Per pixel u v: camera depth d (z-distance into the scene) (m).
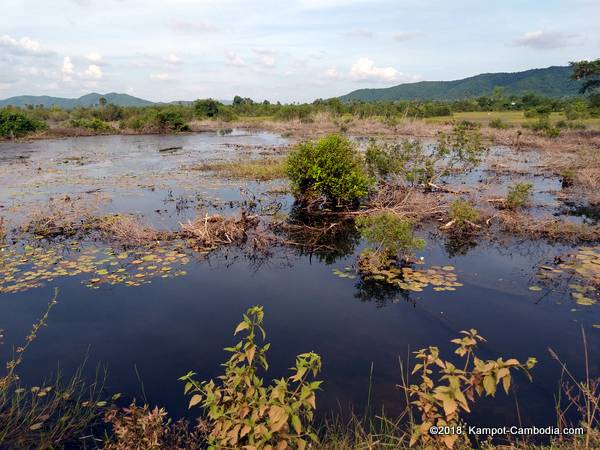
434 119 36.66
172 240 7.49
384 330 4.58
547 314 4.88
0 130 26.97
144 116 35.12
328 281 5.87
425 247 7.16
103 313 4.93
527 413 3.33
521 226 7.90
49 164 16.39
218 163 15.93
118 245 7.21
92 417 3.29
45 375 3.81
